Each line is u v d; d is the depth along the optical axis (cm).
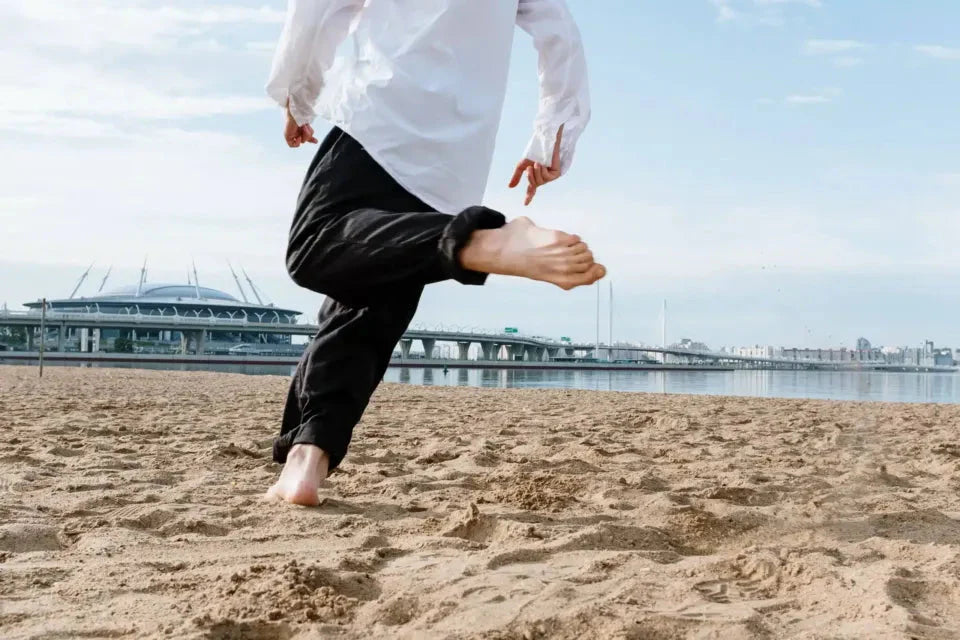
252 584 178
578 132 273
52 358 6197
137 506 273
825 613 163
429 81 223
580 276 165
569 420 695
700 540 238
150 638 145
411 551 220
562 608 161
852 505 275
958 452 468
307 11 222
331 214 212
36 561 205
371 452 458
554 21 257
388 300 231
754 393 1803
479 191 237
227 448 428
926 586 179
